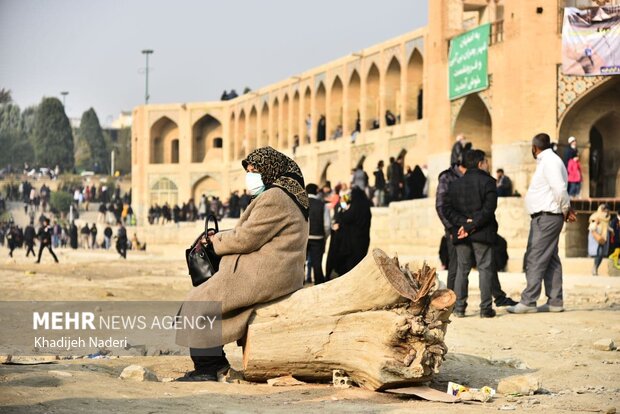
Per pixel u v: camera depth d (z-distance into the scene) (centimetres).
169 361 924
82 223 6975
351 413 641
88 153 11000
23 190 4612
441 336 734
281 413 636
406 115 4906
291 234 808
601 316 1333
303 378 789
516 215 2955
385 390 735
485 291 1331
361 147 5306
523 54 3241
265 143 6969
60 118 8181
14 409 614
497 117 3400
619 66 3003
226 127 7594
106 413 618
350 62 5562
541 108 3209
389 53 5103
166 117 7750
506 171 3309
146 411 630
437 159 3841
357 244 1734
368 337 741
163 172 7738
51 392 681
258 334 781
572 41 3061
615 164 3378
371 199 4238
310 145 5969
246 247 802
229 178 7531
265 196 803
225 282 797
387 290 738
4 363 859
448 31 3812
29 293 1825
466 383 817
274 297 800
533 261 1383
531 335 1148
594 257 2500
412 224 3512
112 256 5016
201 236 838
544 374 882
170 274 2911
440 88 3828
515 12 3288
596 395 770
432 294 745
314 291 788
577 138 3244
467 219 1327
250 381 796
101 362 904
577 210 2897
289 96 6431
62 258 4562
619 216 2755
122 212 7012
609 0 3162
